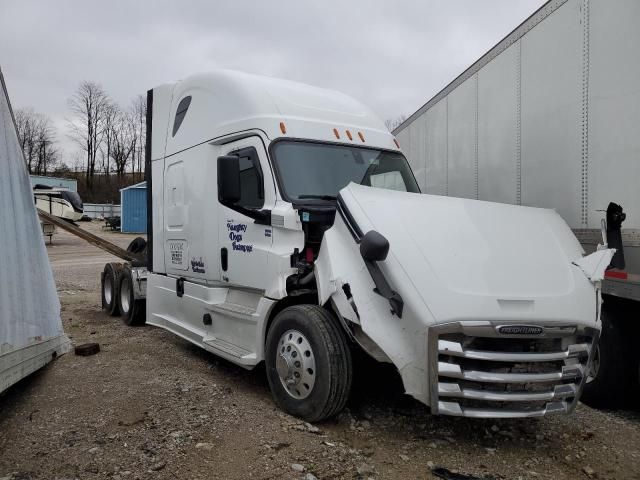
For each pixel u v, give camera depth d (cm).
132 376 539
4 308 437
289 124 513
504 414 356
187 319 630
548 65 492
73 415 429
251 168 512
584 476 354
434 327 346
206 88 596
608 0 418
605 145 424
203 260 586
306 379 416
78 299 1081
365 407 455
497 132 582
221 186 478
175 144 656
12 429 402
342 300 392
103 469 339
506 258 389
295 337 431
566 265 401
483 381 349
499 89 576
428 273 365
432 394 349
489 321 346
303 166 500
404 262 371
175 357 625
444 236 395
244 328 512
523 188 534
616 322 453
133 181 7962
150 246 734
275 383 449
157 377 536
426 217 411
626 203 405
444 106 718
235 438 385
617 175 413
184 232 630
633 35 395
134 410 439
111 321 865
